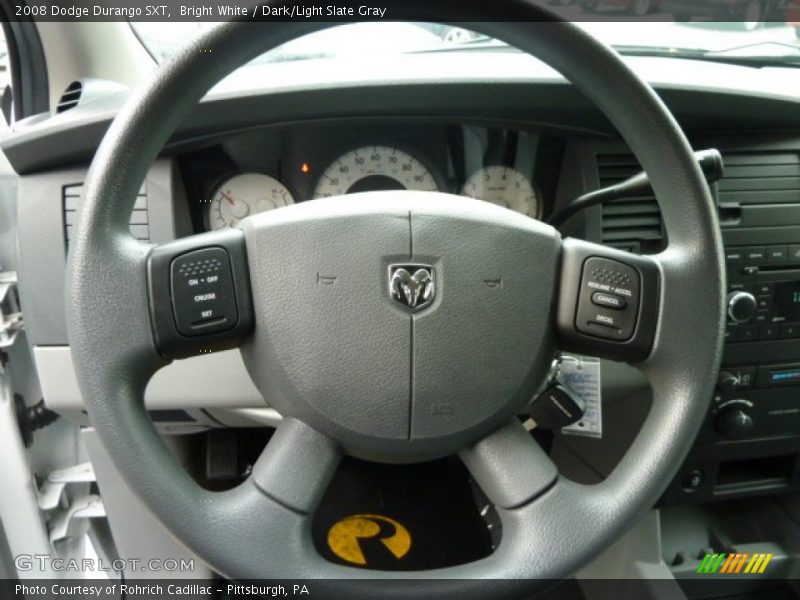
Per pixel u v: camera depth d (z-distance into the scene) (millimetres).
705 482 1116
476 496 1038
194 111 823
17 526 1182
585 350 653
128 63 1169
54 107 1177
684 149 617
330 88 854
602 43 587
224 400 846
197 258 585
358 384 605
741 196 994
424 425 617
